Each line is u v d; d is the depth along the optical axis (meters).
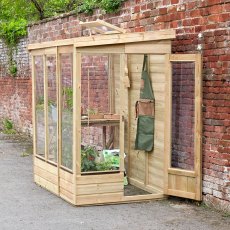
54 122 7.89
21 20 16.27
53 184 7.99
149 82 7.96
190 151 7.32
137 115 8.21
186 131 7.37
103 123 7.87
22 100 15.07
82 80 8.49
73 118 7.20
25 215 6.89
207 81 7.08
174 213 6.91
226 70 6.78
